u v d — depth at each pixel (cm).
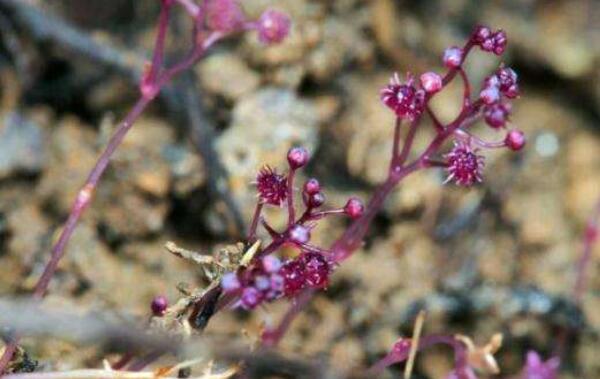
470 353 10
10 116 14
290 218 10
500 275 14
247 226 13
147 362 11
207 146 14
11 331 10
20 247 13
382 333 13
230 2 11
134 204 14
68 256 13
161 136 14
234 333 13
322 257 10
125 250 14
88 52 14
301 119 14
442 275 14
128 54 14
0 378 10
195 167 14
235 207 13
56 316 9
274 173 10
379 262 14
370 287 14
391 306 14
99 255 13
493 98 10
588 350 14
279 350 10
